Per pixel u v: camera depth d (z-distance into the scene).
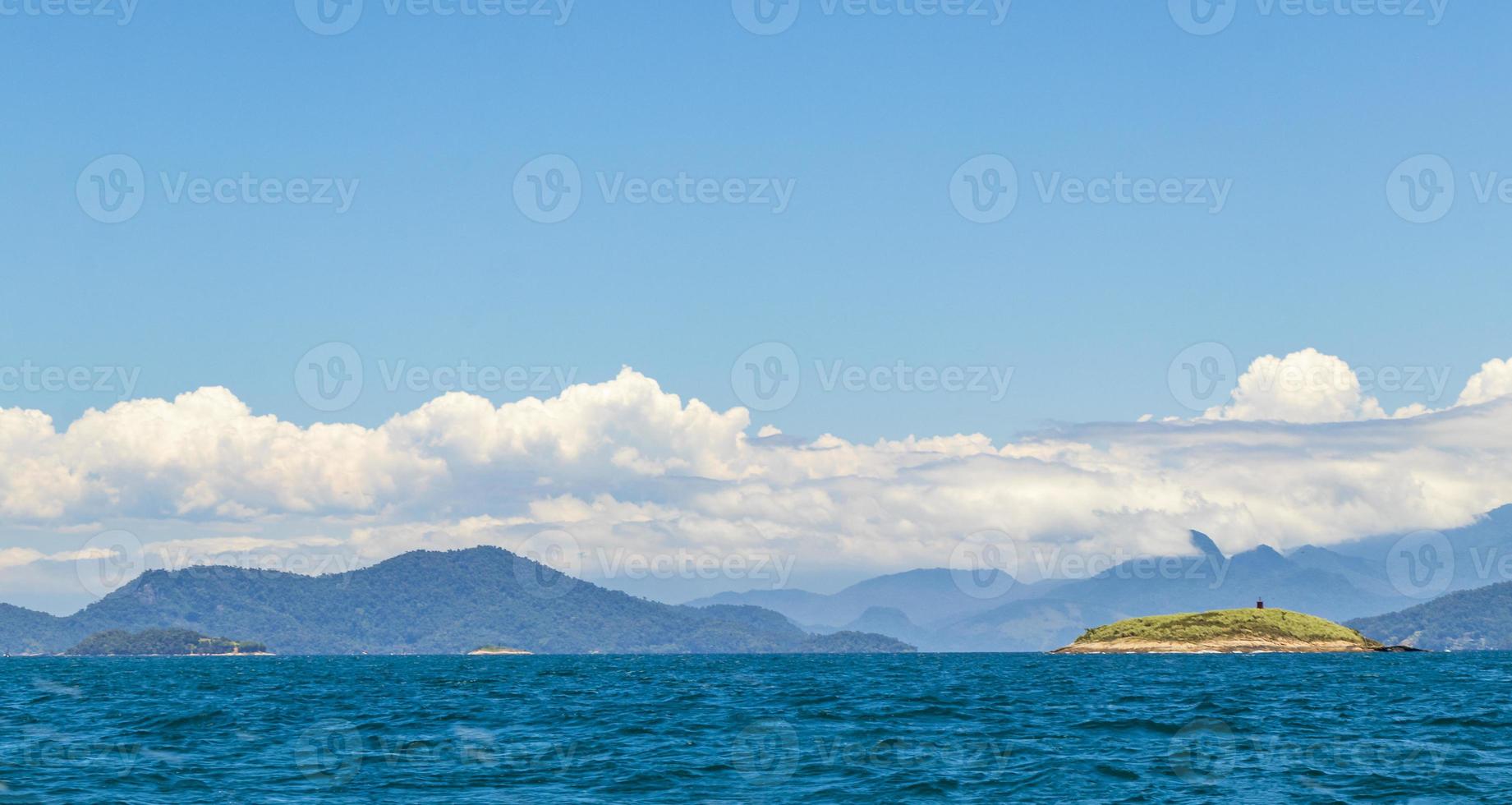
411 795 49.16
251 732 75.12
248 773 55.16
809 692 125.12
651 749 64.62
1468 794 49.22
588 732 74.81
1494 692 120.50
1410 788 50.78
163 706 103.94
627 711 94.19
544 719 86.12
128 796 48.47
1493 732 73.19
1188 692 122.50
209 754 62.38
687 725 79.75
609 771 55.69
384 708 100.06
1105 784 51.84
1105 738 69.94
